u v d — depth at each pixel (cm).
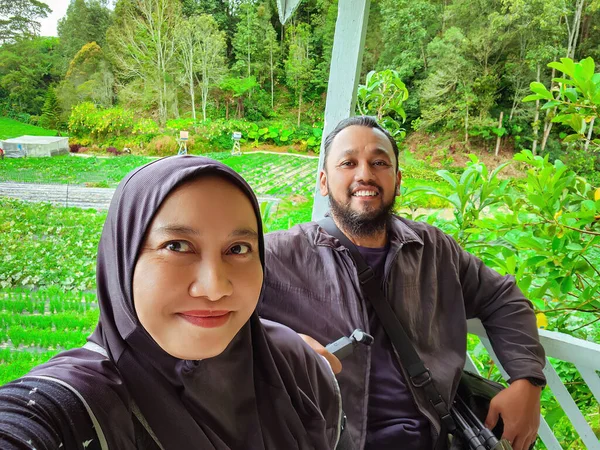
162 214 45
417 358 116
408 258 127
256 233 50
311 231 130
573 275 164
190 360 51
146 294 45
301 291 121
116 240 49
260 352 62
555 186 155
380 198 128
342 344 106
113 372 49
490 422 117
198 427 51
